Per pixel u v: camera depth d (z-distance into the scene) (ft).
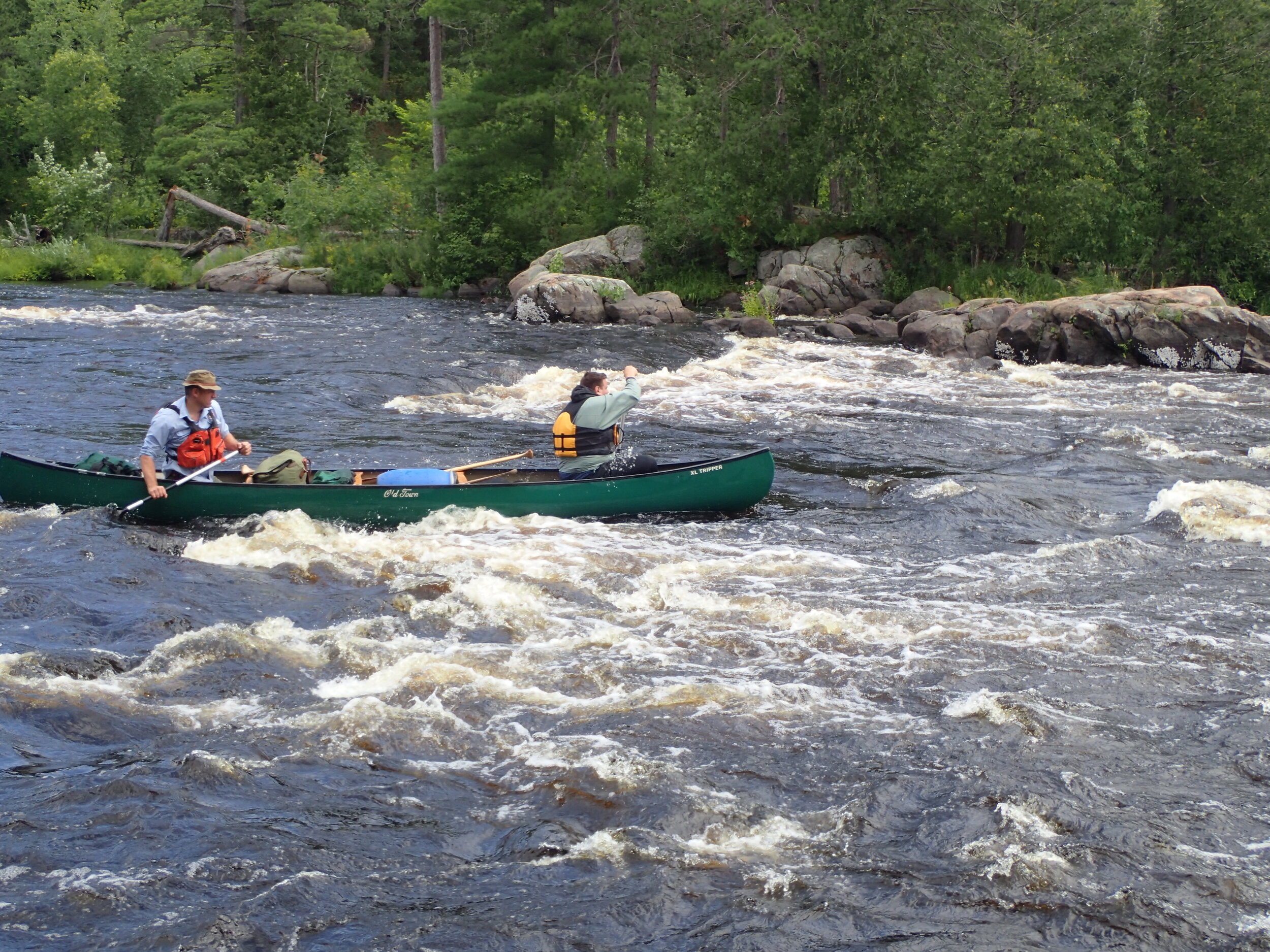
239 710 17.48
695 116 96.84
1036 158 80.84
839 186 97.60
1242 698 18.37
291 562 24.64
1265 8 86.84
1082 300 65.41
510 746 16.53
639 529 28.68
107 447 36.91
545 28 100.94
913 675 19.22
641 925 12.44
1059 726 17.24
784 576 24.93
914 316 71.82
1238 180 85.51
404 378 52.24
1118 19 88.38
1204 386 55.52
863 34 89.76
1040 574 25.25
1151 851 13.87
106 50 162.81
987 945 12.10
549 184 106.42
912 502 31.83
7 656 18.54
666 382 54.75
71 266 111.65
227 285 103.55
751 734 16.92
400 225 114.11
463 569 24.47
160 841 13.78
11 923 12.12
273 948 11.94
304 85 157.89
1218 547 27.37
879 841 14.14
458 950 11.98
